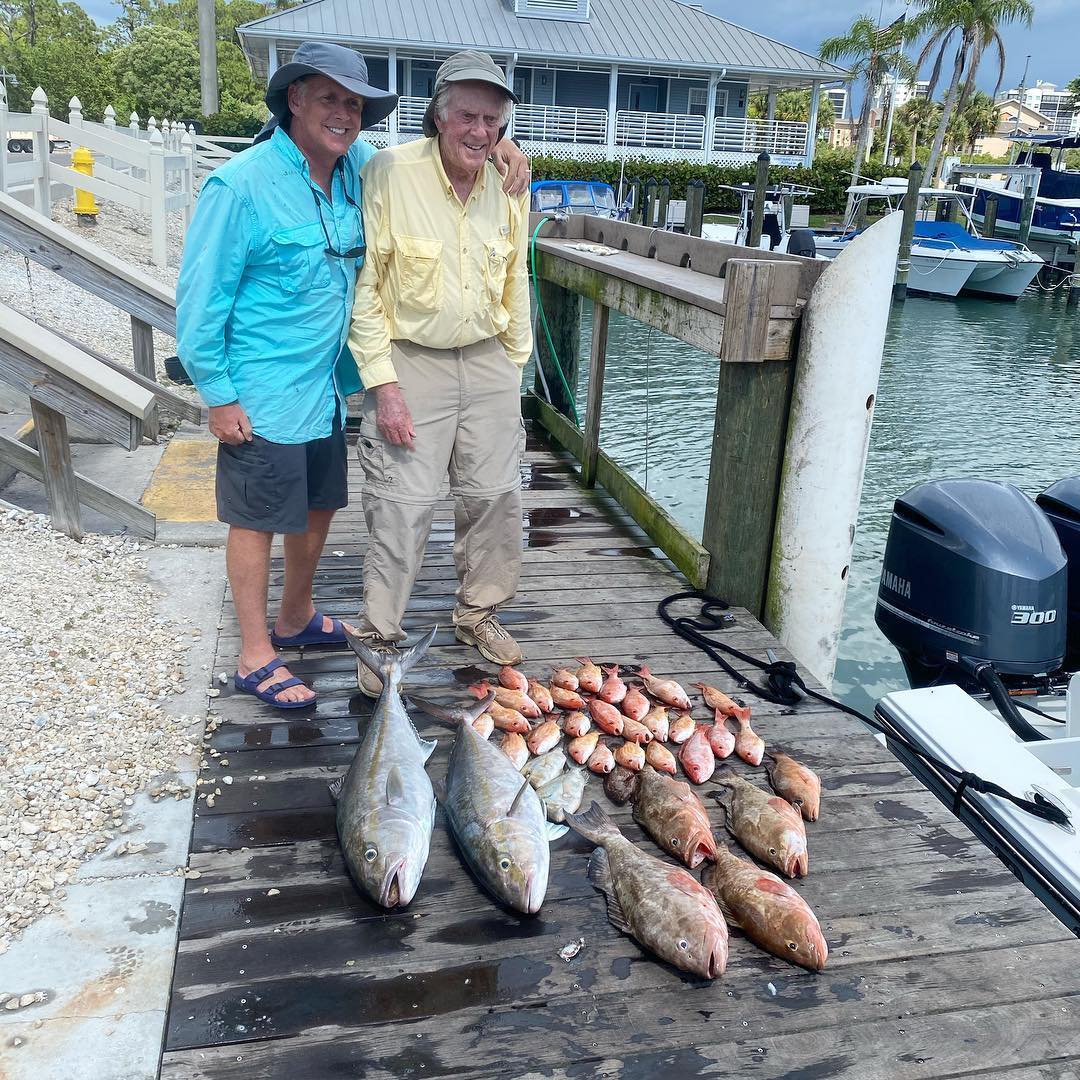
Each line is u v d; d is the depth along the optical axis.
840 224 30.56
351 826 2.48
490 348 3.29
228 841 2.65
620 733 3.27
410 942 2.31
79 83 57.81
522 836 2.43
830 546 4.14
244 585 3.24
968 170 28.62
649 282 4.70
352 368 3.32
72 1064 1.95
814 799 2.83
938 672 4.31
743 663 3.85
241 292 2.89
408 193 2.95
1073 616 4.71
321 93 2.72
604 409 9.99
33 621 3.66
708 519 4.42
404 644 3.87
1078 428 10.84
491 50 28.59
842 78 32.16
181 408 6.61
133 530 4.69
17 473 5.20
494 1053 2.02
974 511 4.14
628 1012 2.13
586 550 5.04
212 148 20.69
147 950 2.24
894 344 16.62
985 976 2.26
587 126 31.64
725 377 4.16
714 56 31.33
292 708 3.32
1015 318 20.16
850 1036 2.08
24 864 2.48
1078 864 2.67
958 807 3.08
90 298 9.57
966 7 37.59
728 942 2.32
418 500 3.25
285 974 2.20
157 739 3.07
